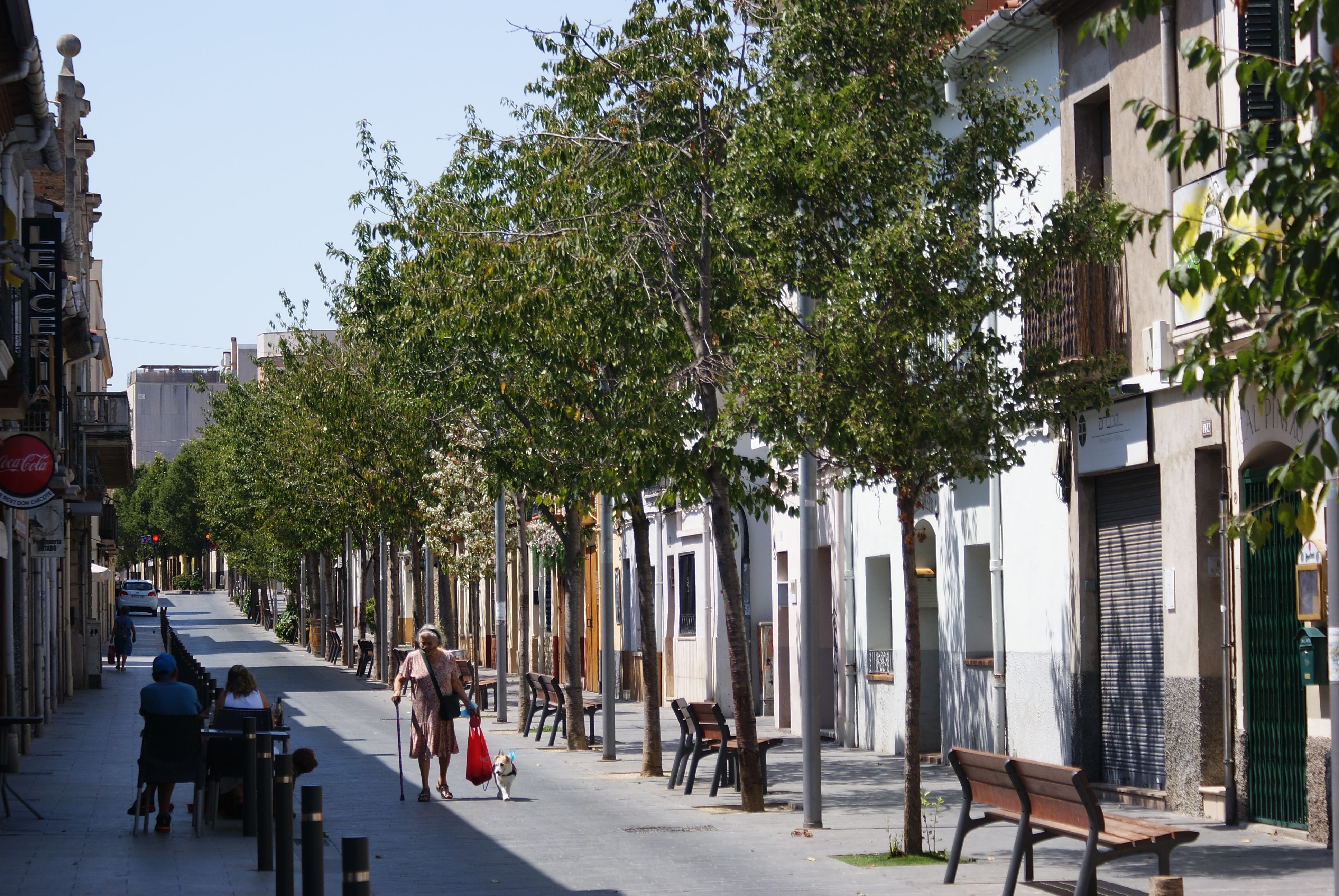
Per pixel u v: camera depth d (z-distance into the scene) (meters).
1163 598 17.66
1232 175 7.89
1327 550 9.99
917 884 12.55
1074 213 14.68
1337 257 7.31
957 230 14.07
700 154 17.84
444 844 15.37
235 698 18.08
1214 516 16.67
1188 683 16.73
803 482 16.38
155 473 134.88
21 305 20.36
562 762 24.61
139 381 158.88
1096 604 19.12
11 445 19.95
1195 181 15.30
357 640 72.62
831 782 21.06
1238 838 15.05
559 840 15.62
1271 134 15.22
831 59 15.18
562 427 21.22
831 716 28.69
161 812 16.44
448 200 22.34
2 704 25.84
